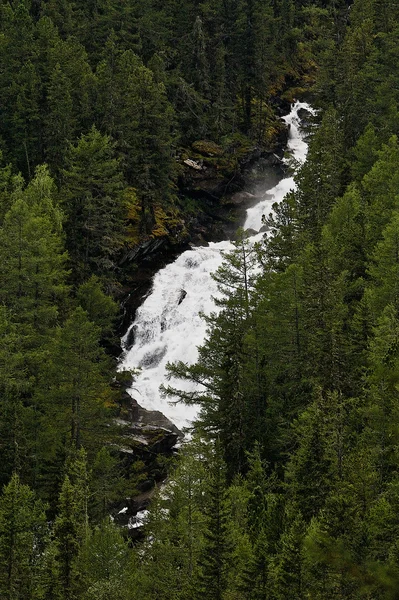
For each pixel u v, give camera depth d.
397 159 75.81
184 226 98.69
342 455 37.59
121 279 88.75
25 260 66.00
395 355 21.14
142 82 91.19
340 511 30.61
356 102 99.44
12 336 58.28
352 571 17.59
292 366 50.62
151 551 41.19
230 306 54.84
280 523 35.06
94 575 38.31
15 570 39.56
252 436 51.28
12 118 93.25
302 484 37.09
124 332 84.19
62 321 71.56
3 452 53.03
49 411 56.09
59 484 51.25
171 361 80.62
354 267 60.66
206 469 41.78
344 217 66.44
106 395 61.75
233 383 50.09
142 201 91.94
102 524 43.88
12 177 85.81
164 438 64.62
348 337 51.31
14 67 99.44
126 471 60.47
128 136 92.94
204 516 37.00
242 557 33.00
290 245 66.44
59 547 39.28
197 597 32.34
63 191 82.69
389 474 35.75
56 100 91.25
